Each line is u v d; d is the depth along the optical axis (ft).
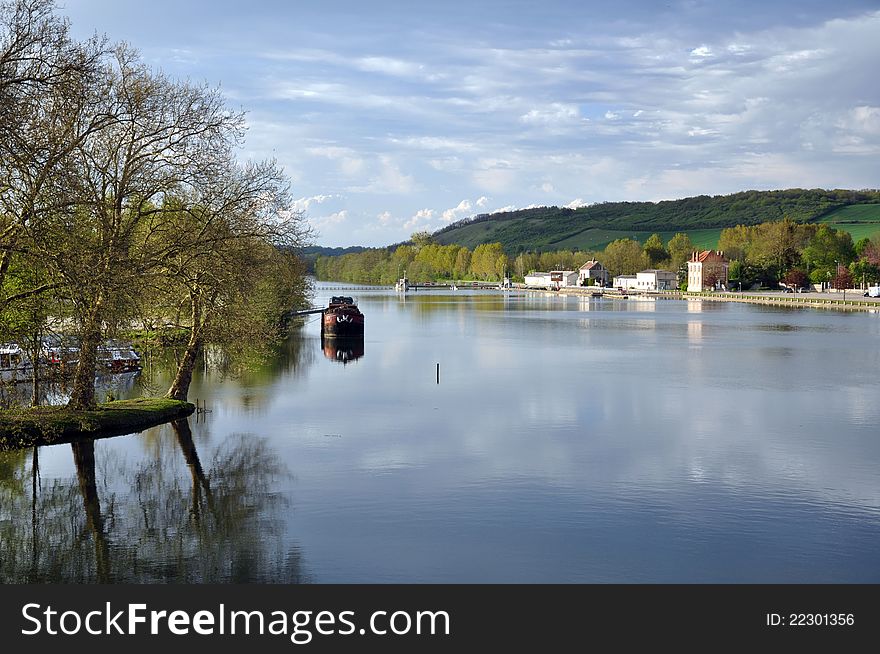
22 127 111.96
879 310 576.20
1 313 128.67
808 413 188.44
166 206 163.84
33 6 111.75
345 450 151.64
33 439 153.89
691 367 274.98
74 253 117.60
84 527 112.27
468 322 505.25
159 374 250.78
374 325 479.82
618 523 111.04
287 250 191.31
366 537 106.52
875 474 134.41
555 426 173.27
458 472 135.85
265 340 195.31
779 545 103.30
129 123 153.69
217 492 126.41
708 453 148.46
